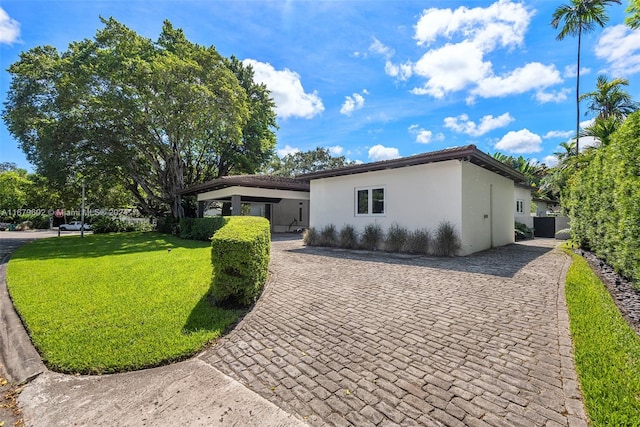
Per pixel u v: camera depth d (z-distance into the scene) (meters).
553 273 6.48
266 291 5.49
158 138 19.84
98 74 16.55
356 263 8.06
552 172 18.92
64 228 34.09
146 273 6.86
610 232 6.03
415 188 9.88
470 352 3.06
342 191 11.98
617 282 5.59
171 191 22.14
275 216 24.88
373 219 10.99
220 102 18.03
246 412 2.29
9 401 2.54
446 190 9.20
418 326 3.76
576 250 10.02
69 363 3.02
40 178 24.33
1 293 5.57
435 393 2.40
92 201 31.56
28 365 3.05
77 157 18.52
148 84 17.27
